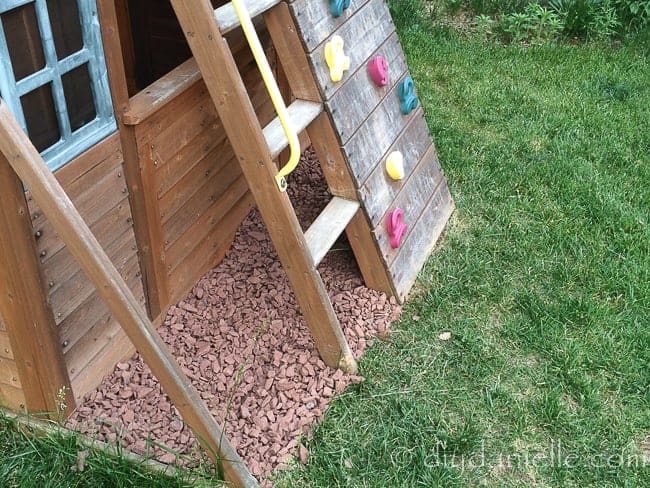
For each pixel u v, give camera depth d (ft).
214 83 7.52
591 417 8.75
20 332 7.34
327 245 8.87
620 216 12.35
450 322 10.14
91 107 7.61
